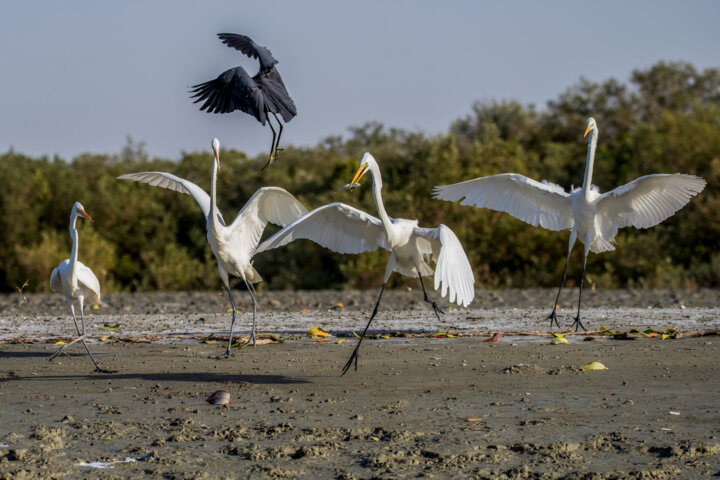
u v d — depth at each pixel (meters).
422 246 9.41
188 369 9.41
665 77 46.94
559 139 44.06
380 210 8.95
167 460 5.70
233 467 5.56
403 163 39.59
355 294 22.03
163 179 11.69
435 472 5.35
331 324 13.96
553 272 29.55
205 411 7.21
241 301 19.48
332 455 5.80
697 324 13.38
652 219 11.16
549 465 5.44
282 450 5.87
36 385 8.48
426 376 8.76
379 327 13.36
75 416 7.04
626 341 11.16
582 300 18.97
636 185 10.74
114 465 5.63
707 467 5.32
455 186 11.77
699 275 25.72
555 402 7.30
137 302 19.92
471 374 8.81
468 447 5.88
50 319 15.32
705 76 47.72
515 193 11.73
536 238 29.75
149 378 8.86
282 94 8.15
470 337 11.94
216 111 7.97
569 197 11.56
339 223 9.41
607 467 5.38
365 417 6.89
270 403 7.52
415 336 12.07
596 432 6.22
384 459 5.60
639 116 44.59
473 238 30.17
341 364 9.63
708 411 6.83
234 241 10.98
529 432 6.26
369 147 49.69
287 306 17.84
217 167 10.76
